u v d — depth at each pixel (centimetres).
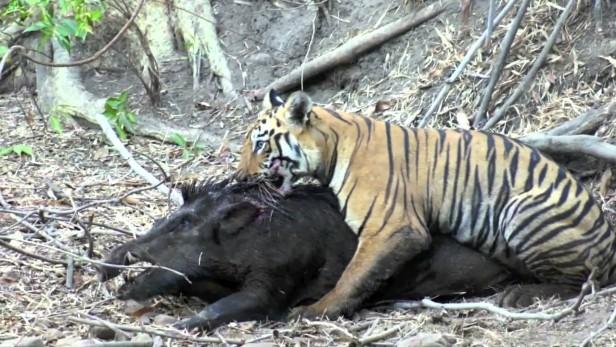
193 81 1747
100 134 1631
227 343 914
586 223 1024
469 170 1047
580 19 1488
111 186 1417
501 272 1070
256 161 1080
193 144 1575
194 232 1016
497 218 1040
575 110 1387
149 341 904
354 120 1074
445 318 980
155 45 1808
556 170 1048
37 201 1338
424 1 1662
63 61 1752
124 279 1064
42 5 1546
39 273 1097
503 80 1466
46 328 961
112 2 1773
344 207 1041
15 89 1855
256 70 1736
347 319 1005
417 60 1599
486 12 1584
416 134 1069
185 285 1015
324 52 1714
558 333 928
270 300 1008
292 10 1798
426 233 1030
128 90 1745
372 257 1010
